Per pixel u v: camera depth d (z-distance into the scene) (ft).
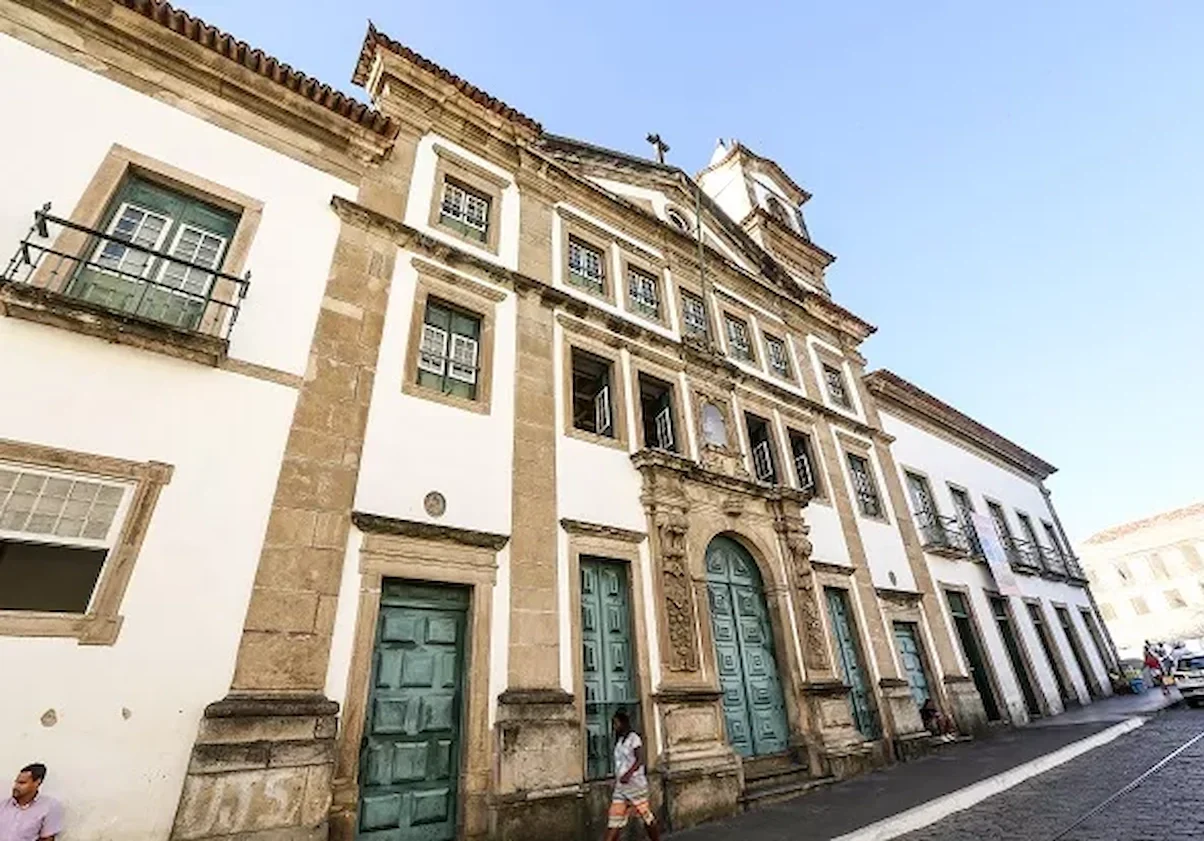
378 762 18.93
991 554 54.60
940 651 43.16
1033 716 49.98
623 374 33.19
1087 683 61.00
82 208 19.76
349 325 23.86
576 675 23.67
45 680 14.78
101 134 21.18
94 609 15.93
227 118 24.70
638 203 42.98
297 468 20.35
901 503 48.78
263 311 22.06
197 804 15.12
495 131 34.24
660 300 38.86
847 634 37.78
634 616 27.04
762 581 34.68
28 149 19.47
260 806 15.83
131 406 18.20
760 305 48.26
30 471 16.44
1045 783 25.82
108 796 14.52
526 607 23.48
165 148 22.53
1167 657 96.43
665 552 29.12
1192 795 20.29
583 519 27.12
